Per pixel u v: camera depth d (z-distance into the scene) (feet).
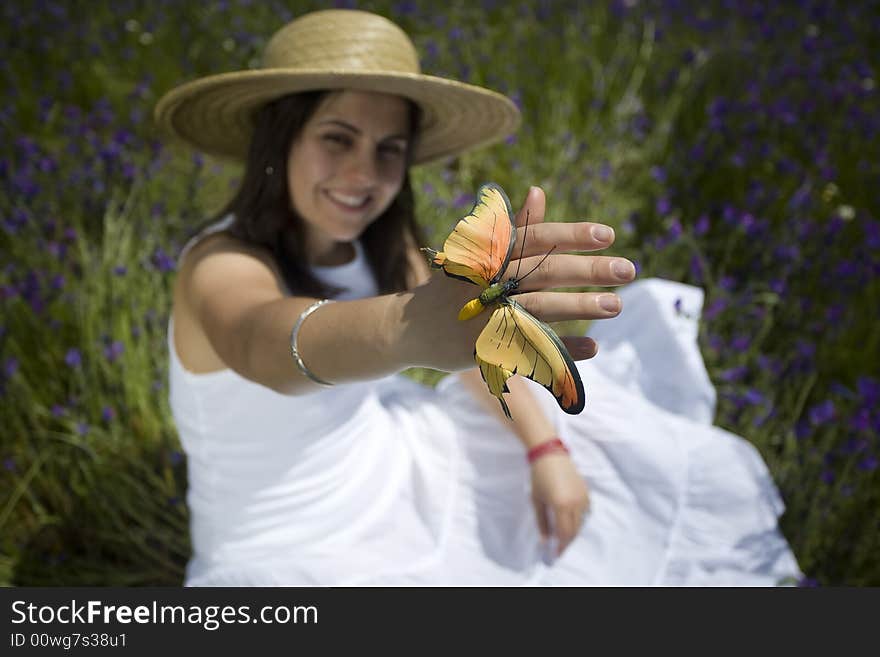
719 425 8.89
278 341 4.33
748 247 10.98
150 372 9.05
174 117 6.89
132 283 9.52
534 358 3.33
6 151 11.67
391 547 6.34
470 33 14.61
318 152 5.99
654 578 6.52
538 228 3.77
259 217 6.04
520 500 6.68
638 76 13.88
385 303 3.96
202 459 6.34
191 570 7.04
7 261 9.91
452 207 11.17
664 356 8.21
